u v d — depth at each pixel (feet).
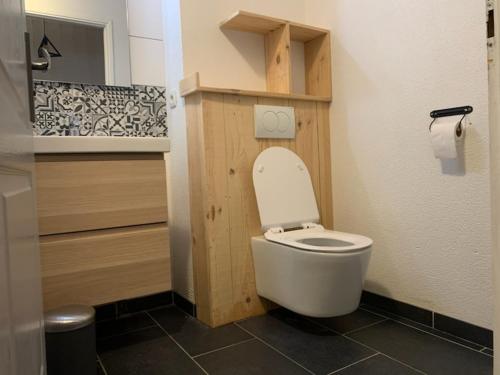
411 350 4.59
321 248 4.62
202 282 5.65
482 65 4.46
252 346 4.84
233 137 5.63
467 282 4.75
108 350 4.84
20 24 2.14
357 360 4.41
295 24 6.10
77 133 5.77
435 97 4.96
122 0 6.05
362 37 5.93
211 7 6.01
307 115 6.38
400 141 5.44
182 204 6.13
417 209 5.27
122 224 4.54
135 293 4.61
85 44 5.78
